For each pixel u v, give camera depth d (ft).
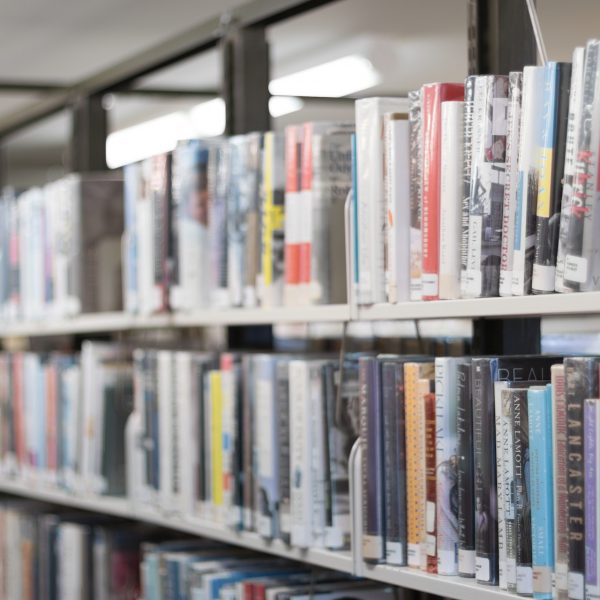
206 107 13.47
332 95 10.54
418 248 5.82
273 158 7.02
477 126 5.39
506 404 5.17
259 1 8.01
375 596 6.94
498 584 5.32
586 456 4.78
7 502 11.46
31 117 11.96
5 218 11.03
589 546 4.77
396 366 5.97
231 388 7.36
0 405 11.20
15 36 11.32
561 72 4.98
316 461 6.68
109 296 9.66
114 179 9.71
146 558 8.47
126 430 9.21
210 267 7.77
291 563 7.80
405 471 5.96
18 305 10.80
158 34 11.31
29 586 10.66
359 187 6.22
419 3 8.48
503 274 5.28
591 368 4.77
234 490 7.34
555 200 5.00
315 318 6.61
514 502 5.15
